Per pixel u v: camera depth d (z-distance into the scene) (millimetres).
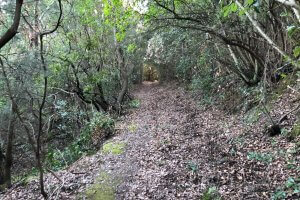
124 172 8328
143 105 21266
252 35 11141
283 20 9789
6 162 9570
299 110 9180
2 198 8016
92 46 15797
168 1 10297
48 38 13891
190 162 8172
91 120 14250
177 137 11141
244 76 13117
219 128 11648
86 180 8047
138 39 19047
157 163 8609
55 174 8500
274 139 8562
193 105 17734
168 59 21906
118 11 9867
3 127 11023
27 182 8828
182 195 6535
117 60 20641
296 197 5453
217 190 6348
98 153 10516
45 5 11312
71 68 14750
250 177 6723
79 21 15000
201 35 14023
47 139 13641
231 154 8375
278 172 6594
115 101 19828
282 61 10727
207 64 18172
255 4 4547
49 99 12648
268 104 10938
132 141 11453
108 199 6906
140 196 6785
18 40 9055
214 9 10117
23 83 7770
